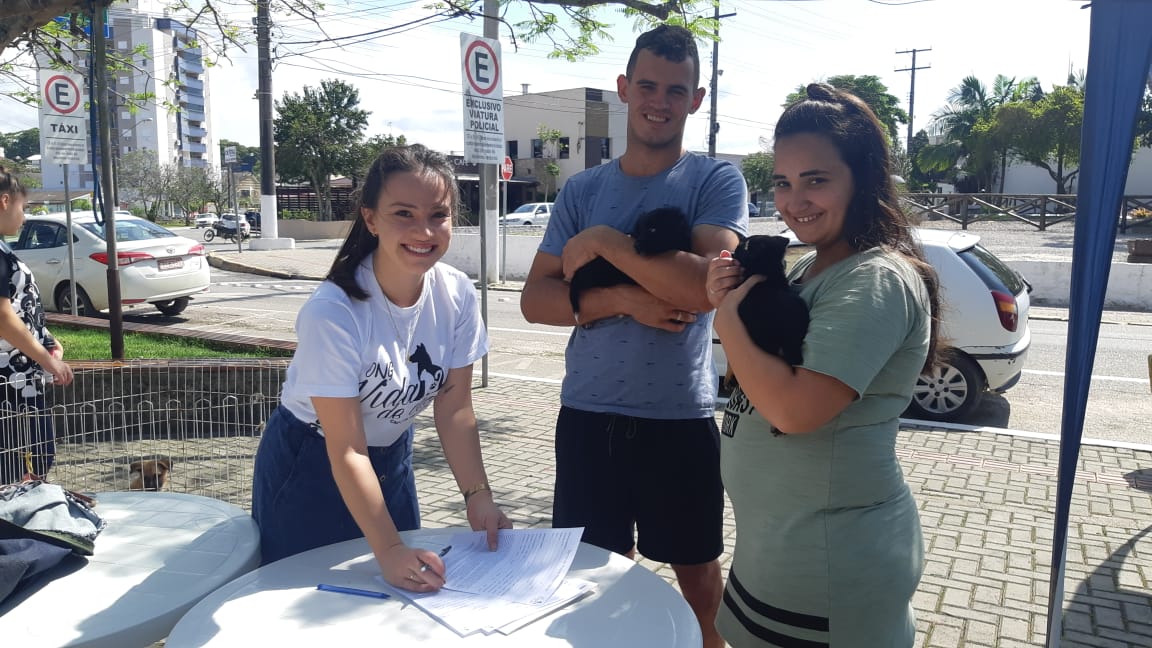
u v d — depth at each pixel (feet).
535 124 175.22
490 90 23.84
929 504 16.08
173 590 6.34
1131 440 20.88
